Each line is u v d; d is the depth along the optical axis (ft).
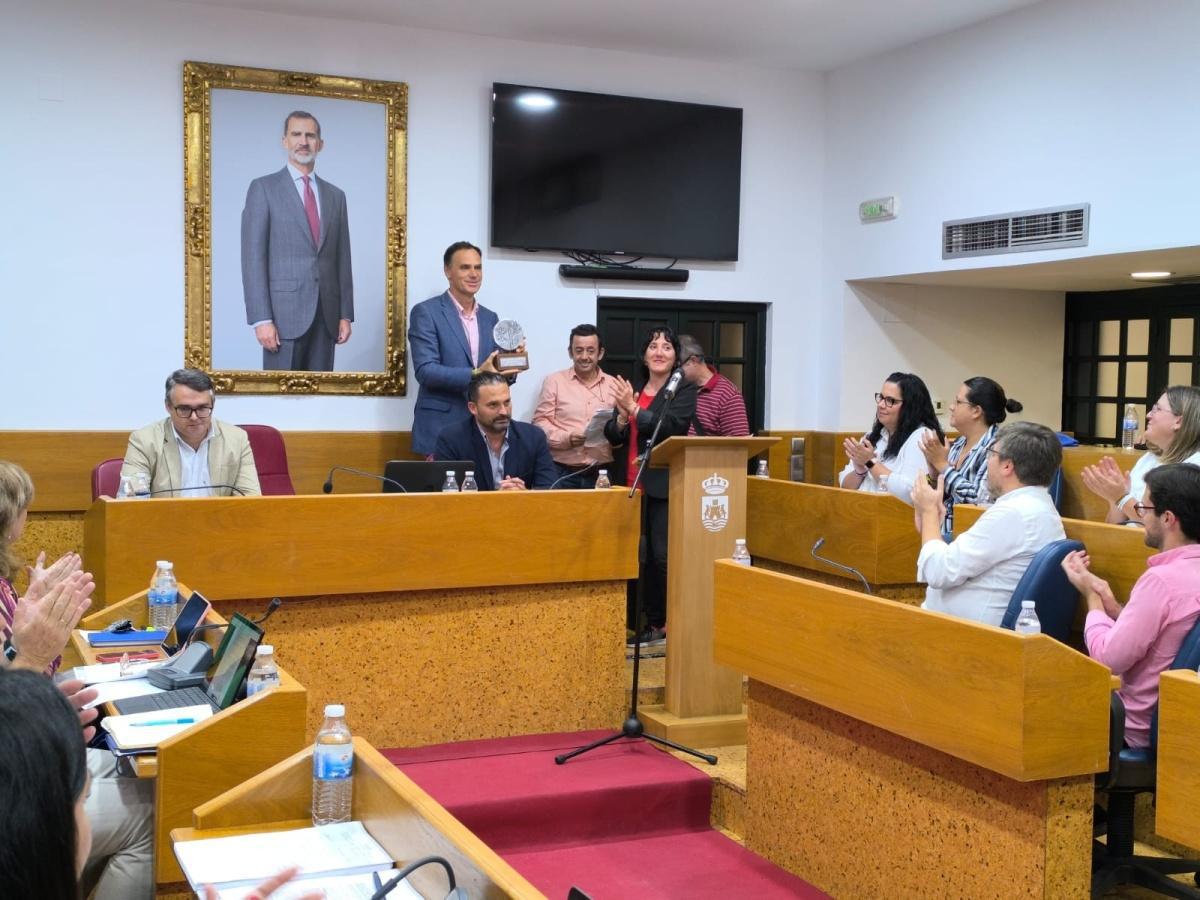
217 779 7.68
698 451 13.69
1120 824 10.00
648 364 17.07
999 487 10.98
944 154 21.34
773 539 17.04
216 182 19.93
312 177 20.48
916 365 24.70
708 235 23.16
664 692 14.65
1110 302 25.13
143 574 12.12
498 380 15.40
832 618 10.16
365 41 20.77
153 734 8.00
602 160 22.27
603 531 13.94
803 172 24.16
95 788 8.38
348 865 6.11
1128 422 19.22
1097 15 18.39
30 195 18.99
